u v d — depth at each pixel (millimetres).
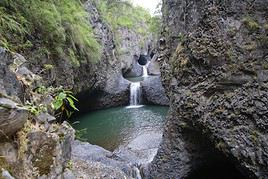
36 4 9859
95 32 19516
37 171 2873
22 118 2781
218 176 8078
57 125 3660
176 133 7598
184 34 7902
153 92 20984
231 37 5887
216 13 6238
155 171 7992
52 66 10062
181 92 7395
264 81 5219
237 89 5719
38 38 9945
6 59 3252
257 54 5430
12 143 2664
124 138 12844
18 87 3209
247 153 5344
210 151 7285
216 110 6113
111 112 18875
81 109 18234
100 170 6500
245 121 5477
